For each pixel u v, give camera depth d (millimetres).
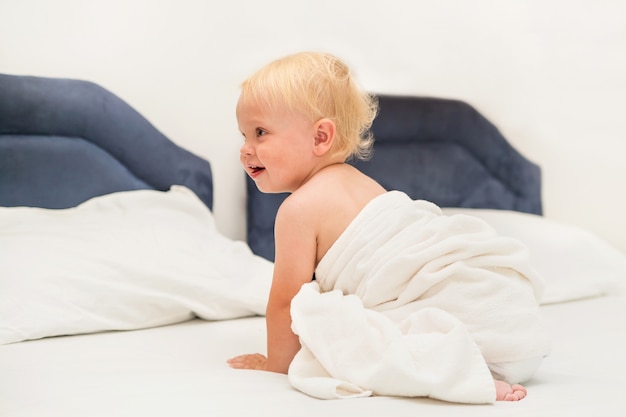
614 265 2215
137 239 1725
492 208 2797
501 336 1047
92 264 1582
